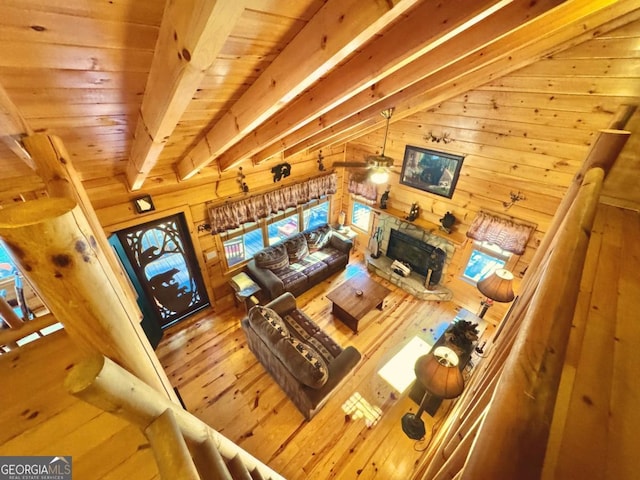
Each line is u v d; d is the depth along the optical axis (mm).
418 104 3275
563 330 577
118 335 814
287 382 2975
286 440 2793
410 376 3447
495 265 4098
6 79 1044
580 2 1741
